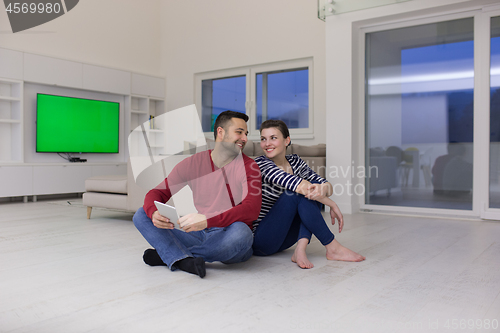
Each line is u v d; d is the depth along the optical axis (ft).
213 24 19.45
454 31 11.12
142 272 5.56
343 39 12.32
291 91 17.51
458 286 4.93
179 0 20.68
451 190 11.25
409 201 11.93
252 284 4.98
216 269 5.69
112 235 8.55
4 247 7.30
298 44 16.88
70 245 7.48
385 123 12.33
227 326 3.66
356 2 11.93
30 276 5.37
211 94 19.98
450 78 11.21
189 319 3.83
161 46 21.48
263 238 5.88
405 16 11.57
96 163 17.88
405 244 7.61
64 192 16.61
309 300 4.39
